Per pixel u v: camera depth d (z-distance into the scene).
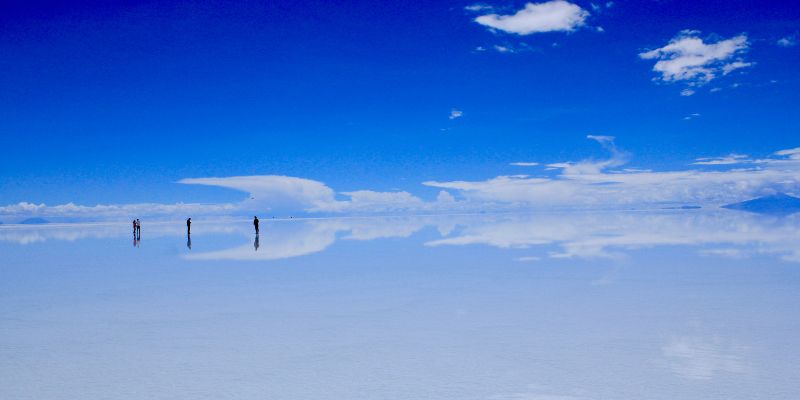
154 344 7.74
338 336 8.05
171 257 21.69
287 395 5.63
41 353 7.32
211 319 9.37
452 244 26.55
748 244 22.83
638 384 5.75
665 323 8.45
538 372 6.22
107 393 5.73
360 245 27.27
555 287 12.22
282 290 12.49
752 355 6.71
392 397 5.53
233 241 33.12
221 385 5.96
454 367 6.47
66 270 17.16
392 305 10.46
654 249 21.20
